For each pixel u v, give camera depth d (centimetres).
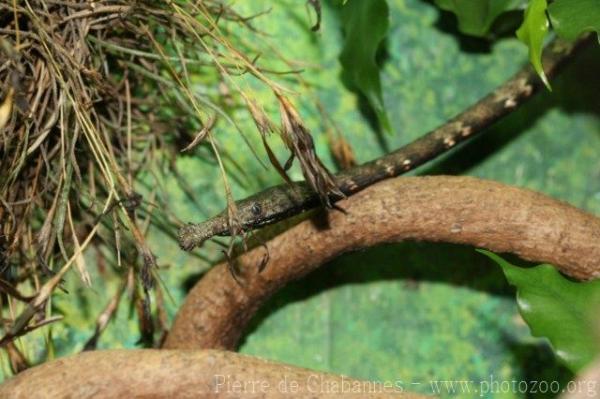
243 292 68
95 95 66
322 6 71
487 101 68
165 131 69
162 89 68
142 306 70
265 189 67
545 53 68
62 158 65
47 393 62
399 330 71
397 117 71
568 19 63
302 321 71
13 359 68
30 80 65
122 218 69
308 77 71
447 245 71
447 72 72
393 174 67
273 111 71
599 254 66
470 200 66
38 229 68
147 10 66
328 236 67
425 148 67
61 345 69
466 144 71
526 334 71
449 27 71
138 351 63
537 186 72
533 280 63
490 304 71
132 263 69
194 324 68
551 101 72
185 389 62
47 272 65
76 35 66
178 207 70
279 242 67
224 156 70
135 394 62
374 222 66
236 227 64
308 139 63
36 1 65
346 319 71
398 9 71
